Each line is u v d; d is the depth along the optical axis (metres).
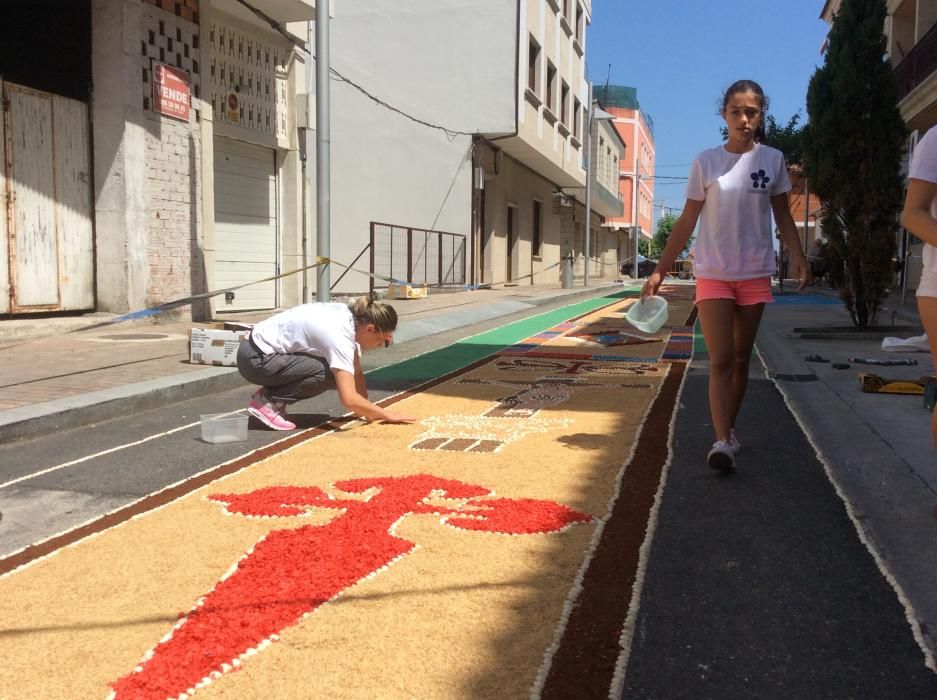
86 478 3.98
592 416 5.29
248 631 2.28
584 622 2.34
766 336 9.83
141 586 2.64
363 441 4.63
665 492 3.59
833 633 2.32
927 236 2.87
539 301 16.69
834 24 9.51
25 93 8.61
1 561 2.89
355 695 1.97
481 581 2.63
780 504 3.42
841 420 4.93
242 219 12.27
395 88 19.50
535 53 21.78
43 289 8.96
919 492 3.52
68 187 9.23
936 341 3.05
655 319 3.97
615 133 41.41
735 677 2.09
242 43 11.85
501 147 21.39
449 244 19.55
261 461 4.19
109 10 9.32
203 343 6.90
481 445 4.51
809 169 9.83
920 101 15.00
